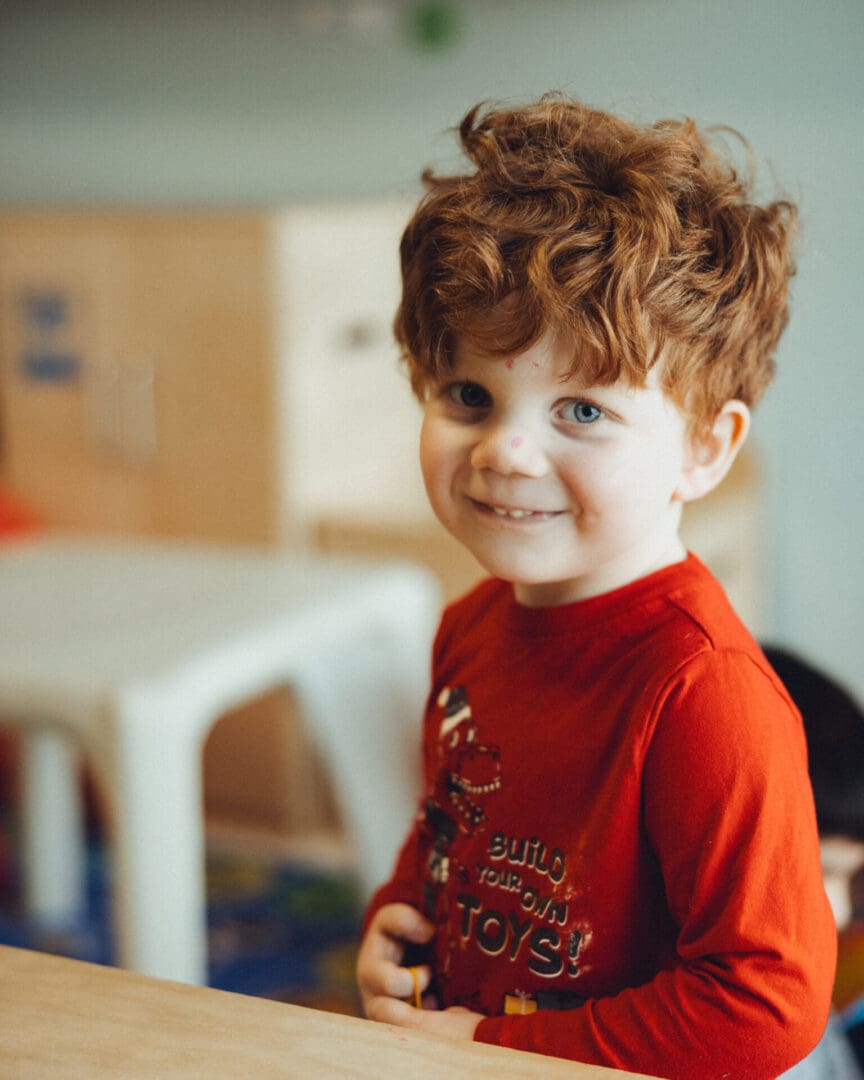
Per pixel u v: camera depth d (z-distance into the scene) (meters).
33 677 1.22
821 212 2.07
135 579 1.58
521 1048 0.59
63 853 1.97
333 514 2.10
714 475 0.65
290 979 1.74
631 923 0.60
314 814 2.17
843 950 1.29
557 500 0.59
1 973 0.48
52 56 2.62
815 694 0.95
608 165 0.62
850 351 2.10
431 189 0.68
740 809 0.56
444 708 0.70
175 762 1.20
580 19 2.16
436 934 0.70
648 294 0.58
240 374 2.07
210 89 2.48
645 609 0.62
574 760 0.62
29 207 2.49
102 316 2.17
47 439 2.25
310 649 1.40
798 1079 0.88
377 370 2.18
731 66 2.09
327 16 2.32
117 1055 0.42
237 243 2.02
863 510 2.14
